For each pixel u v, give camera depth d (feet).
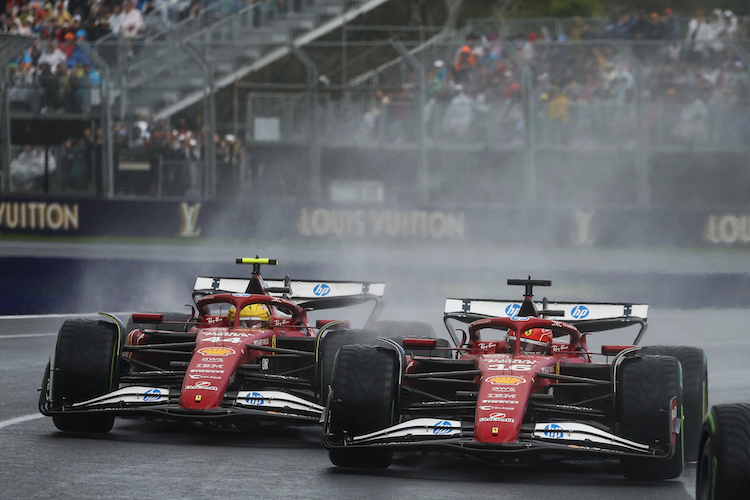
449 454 91.81
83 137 313.94
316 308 126.62
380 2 377.30
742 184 287.07
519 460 80.79
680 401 80.28
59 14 358.84
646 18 321.52
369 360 84.33
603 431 79.56
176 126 320.09
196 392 88.28
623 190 290.76
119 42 312.09
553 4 490.08
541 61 294.66
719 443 58.85
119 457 84.64
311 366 102.01
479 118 294.05
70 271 233.96
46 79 311.47
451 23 467.93
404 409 88.02
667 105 287.07
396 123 295.89
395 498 72.28
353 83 314.96
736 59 288.30
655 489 77.46
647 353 91.50
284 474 80.12
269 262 109.91
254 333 98.94
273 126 298.76
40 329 176.96
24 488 72.54
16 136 316.81
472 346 96.89
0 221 321.73
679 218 281.74
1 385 122.62
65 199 314.96
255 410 88.69
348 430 82.43
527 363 86.63
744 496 57.31
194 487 74.13
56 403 93.50
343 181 297.53
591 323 109.40
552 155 291.79
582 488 77.36
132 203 310.45
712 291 232.32
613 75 291.79
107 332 95.14
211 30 354.33
